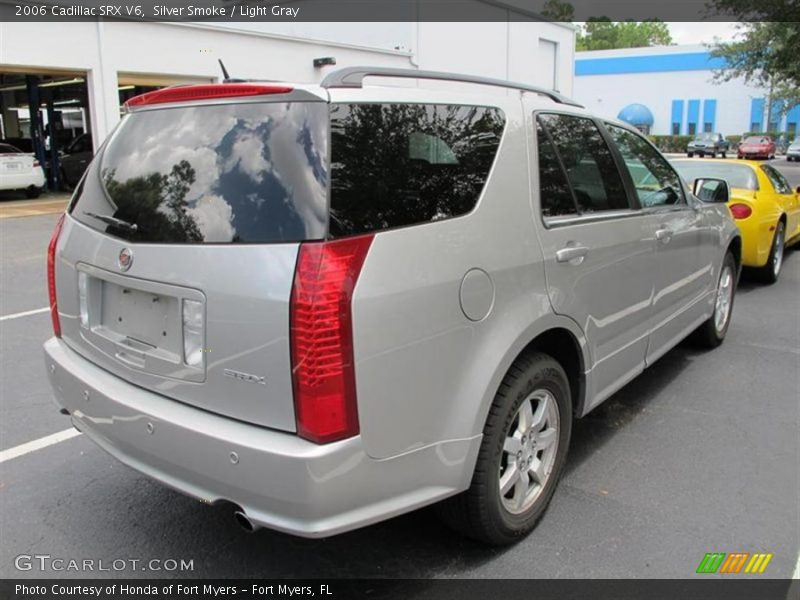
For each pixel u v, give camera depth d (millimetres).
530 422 3121
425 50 23062
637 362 4141
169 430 2535
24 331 6488
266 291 2299
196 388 2533
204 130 2678
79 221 3115
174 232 2580
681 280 4695
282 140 2443
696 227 4883
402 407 2461
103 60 15672
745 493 3578
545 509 3291
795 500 3508
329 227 2299
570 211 3373
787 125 52031
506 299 2842
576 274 3289
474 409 2691
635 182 4109
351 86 2549
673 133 55875
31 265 9758
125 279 2723
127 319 2830
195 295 2475
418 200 2578
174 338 2590
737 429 4359
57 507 3473
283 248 2307
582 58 58406
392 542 3166
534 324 2963
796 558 3037
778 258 9031
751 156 45438
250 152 2498
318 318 2232
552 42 29281
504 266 2830
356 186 2404
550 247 3109
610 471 3811
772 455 4004
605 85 57906
